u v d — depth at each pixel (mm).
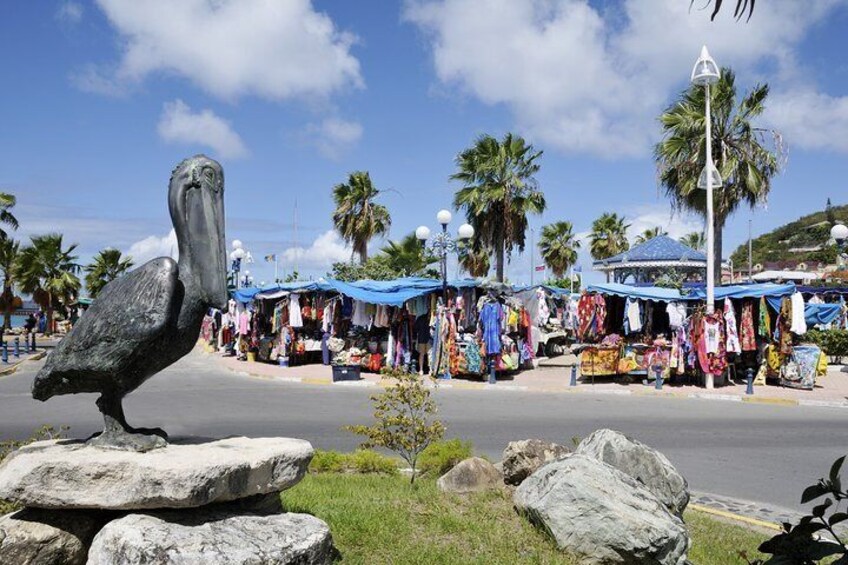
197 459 4402
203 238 4820
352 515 5906
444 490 6910
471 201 28516
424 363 20516
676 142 23703
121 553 3938
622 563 5137
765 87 22938
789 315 17781
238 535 4238
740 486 8453
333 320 22891
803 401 15602
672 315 18031
